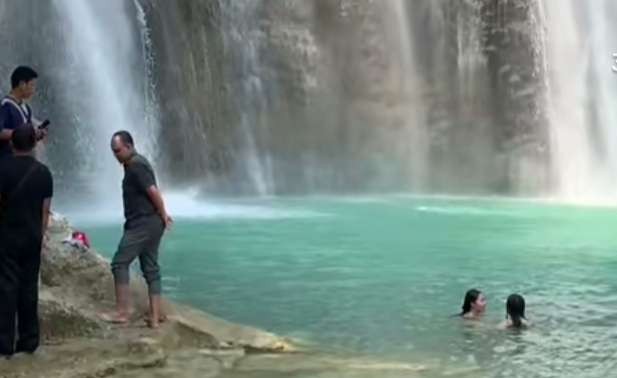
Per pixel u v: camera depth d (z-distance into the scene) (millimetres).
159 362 7406
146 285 9398
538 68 31266
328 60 30625
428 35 31453
